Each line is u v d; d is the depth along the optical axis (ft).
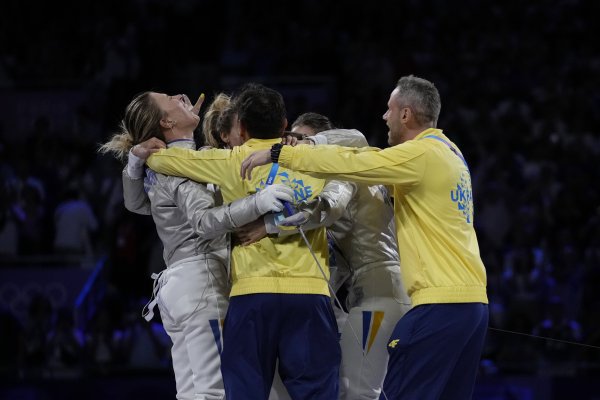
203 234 36.19
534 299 87.51
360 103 116.47
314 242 36.58
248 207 34.91
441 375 36.68
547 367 70.44
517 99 118.52
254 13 132.87
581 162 105.50
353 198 40.86
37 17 131.23
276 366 36.83
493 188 99.09
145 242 93.81
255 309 35.35
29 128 120.16
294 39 128.26
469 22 129.39
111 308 86.07
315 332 35.65
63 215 97.04
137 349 80.94
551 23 129.08
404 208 37.91
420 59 122.42
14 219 97.60
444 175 36.99
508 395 70.28
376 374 40.78
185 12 133.69
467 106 116.06
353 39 130.82
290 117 115.65
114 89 119.55
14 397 72.69
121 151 42.45
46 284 92.27
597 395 69.72
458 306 36.47
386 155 36.47
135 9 132.67
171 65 125.18
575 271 89.56
